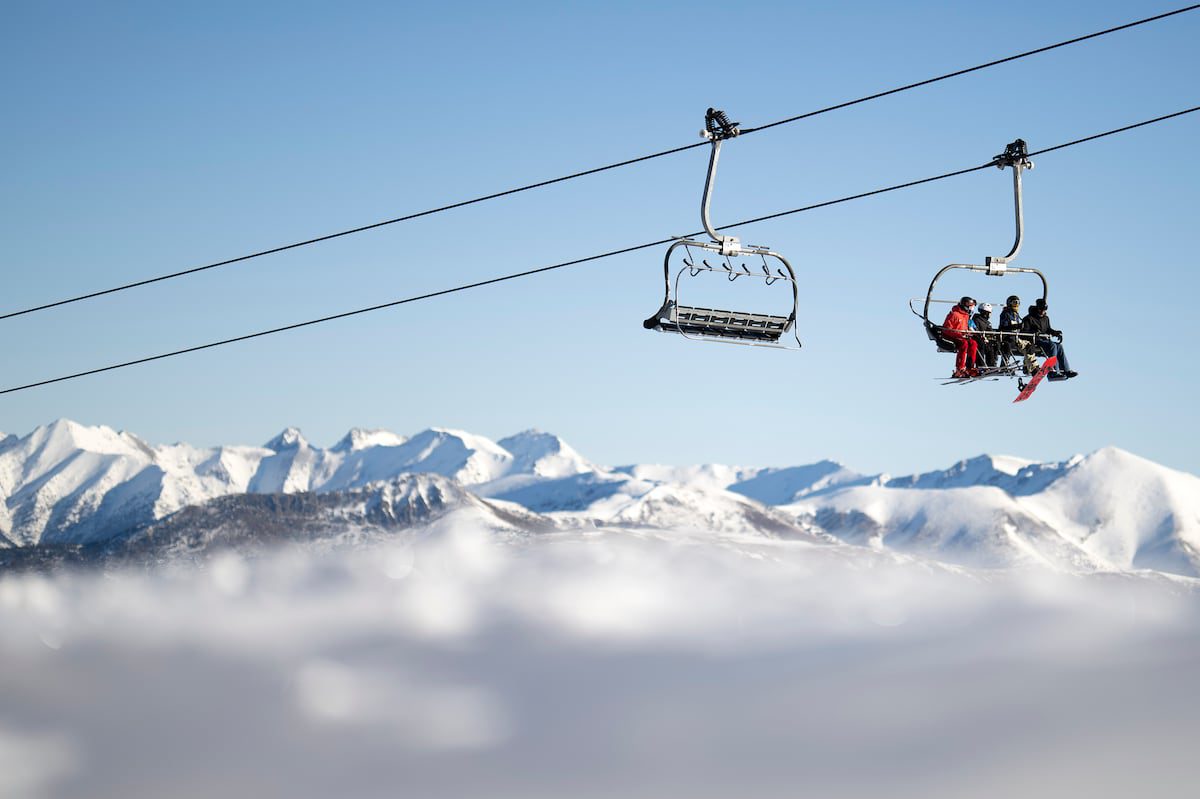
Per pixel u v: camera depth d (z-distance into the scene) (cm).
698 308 3384
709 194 3381
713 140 3372
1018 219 3525
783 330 3475
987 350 3609
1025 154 3475
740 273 3434
